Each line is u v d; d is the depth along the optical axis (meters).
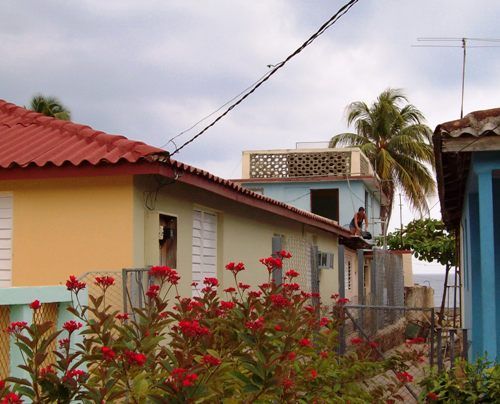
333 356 6.63
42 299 5.42
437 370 8.34
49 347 5.52
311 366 6.00
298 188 26.98
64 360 4.10
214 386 4.32
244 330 4.80
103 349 3.97
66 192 9.02
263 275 14.29
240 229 13.02
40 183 9.11
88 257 8.86
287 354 4.63
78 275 8.84
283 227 15.98
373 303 16.05
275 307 5.31
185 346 4.29
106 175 8.62
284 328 5.07
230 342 4.86
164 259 9.74
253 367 4.36
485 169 7.94
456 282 16.55
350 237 21.23
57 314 5.70
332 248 20.61
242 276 13.06
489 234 7.88
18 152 9.21
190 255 10.52
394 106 34.38
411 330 16.38
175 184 10.01
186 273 10.31
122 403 4.26
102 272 8.48
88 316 6.07
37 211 9.09
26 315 5.25
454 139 7.77
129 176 8.80
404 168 33.50
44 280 8.97
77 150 9.05
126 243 8.76
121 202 8.82
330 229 18.75
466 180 9.77
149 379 4.35
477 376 7.65
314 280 12.64
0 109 11.08
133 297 8.20
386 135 34.12
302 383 5.90
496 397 7.43
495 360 8.03
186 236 10.38
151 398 3.92
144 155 8.36
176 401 3.86
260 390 4.36
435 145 8.11
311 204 27.06
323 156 27.06
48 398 4.02
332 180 26.58
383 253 18.00
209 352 4.38
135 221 8.84
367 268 27.28
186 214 10.42
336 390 6.25
